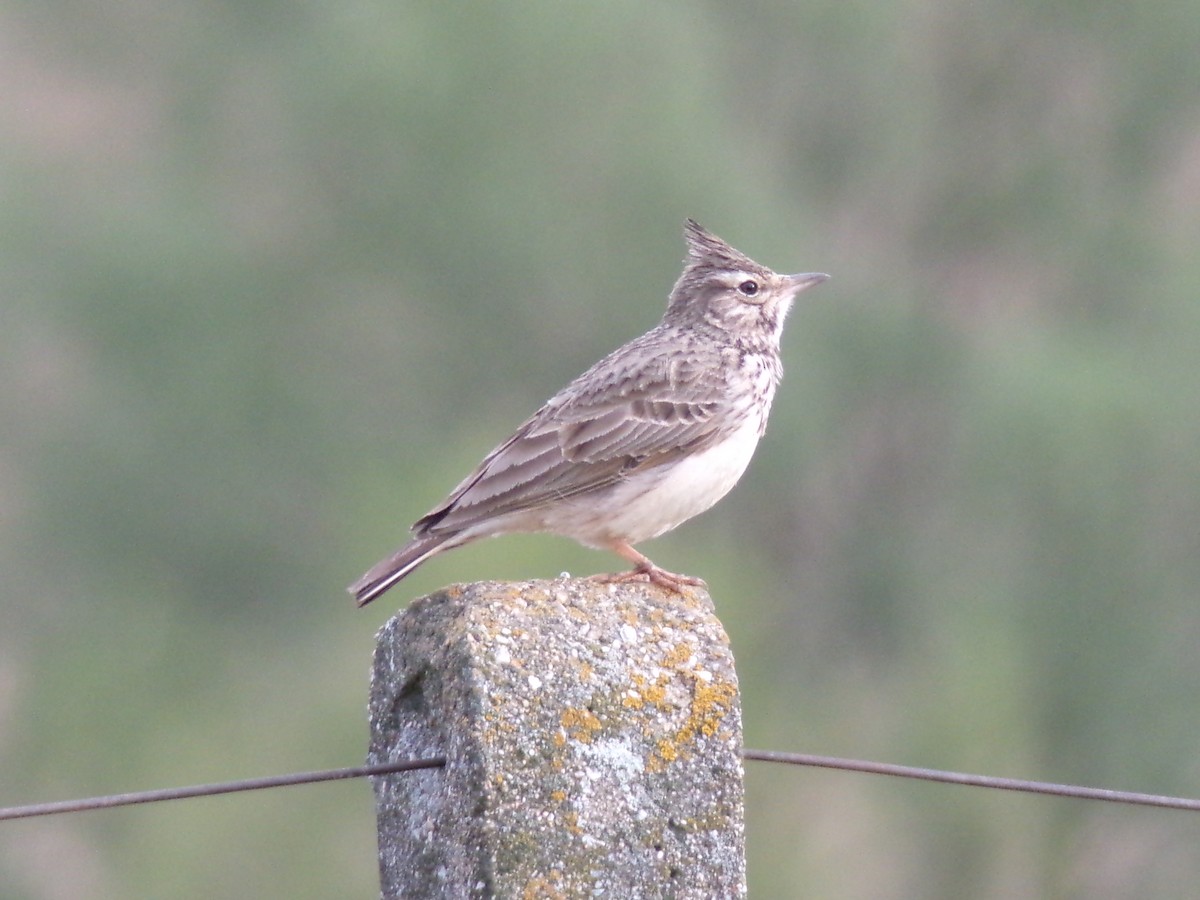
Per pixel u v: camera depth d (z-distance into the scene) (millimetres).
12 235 20234
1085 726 18984
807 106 23359
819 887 17766
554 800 5121
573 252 19625
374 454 20047
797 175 23281
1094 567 19188
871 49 23031
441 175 19844
